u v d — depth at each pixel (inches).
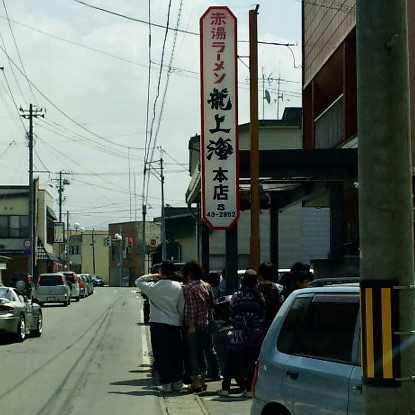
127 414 431.5
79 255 5027.1
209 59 675.4
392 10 189.8
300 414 258.8
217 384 532.1
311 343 265.1
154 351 509.7
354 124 845.2
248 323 462.6
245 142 1926.7
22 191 2778.1
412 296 186.1
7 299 869.8
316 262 669.3
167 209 3019.2
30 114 2105.1
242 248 1802.4
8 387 533.6
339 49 888.3
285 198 896.9
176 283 503.8
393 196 186.4
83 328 1111.0
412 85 671.1
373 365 184.9
